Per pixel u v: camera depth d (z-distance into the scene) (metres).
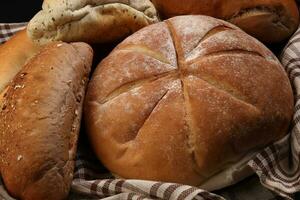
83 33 0.65
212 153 0.56
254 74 0.58
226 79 0.58
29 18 0.89
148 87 0.58
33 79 0.57
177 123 0.56
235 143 0.56
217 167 0.56
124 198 0.56
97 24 0.65
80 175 0.60
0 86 0.65
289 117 0.59
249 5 0.69
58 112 0.56
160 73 0.59
